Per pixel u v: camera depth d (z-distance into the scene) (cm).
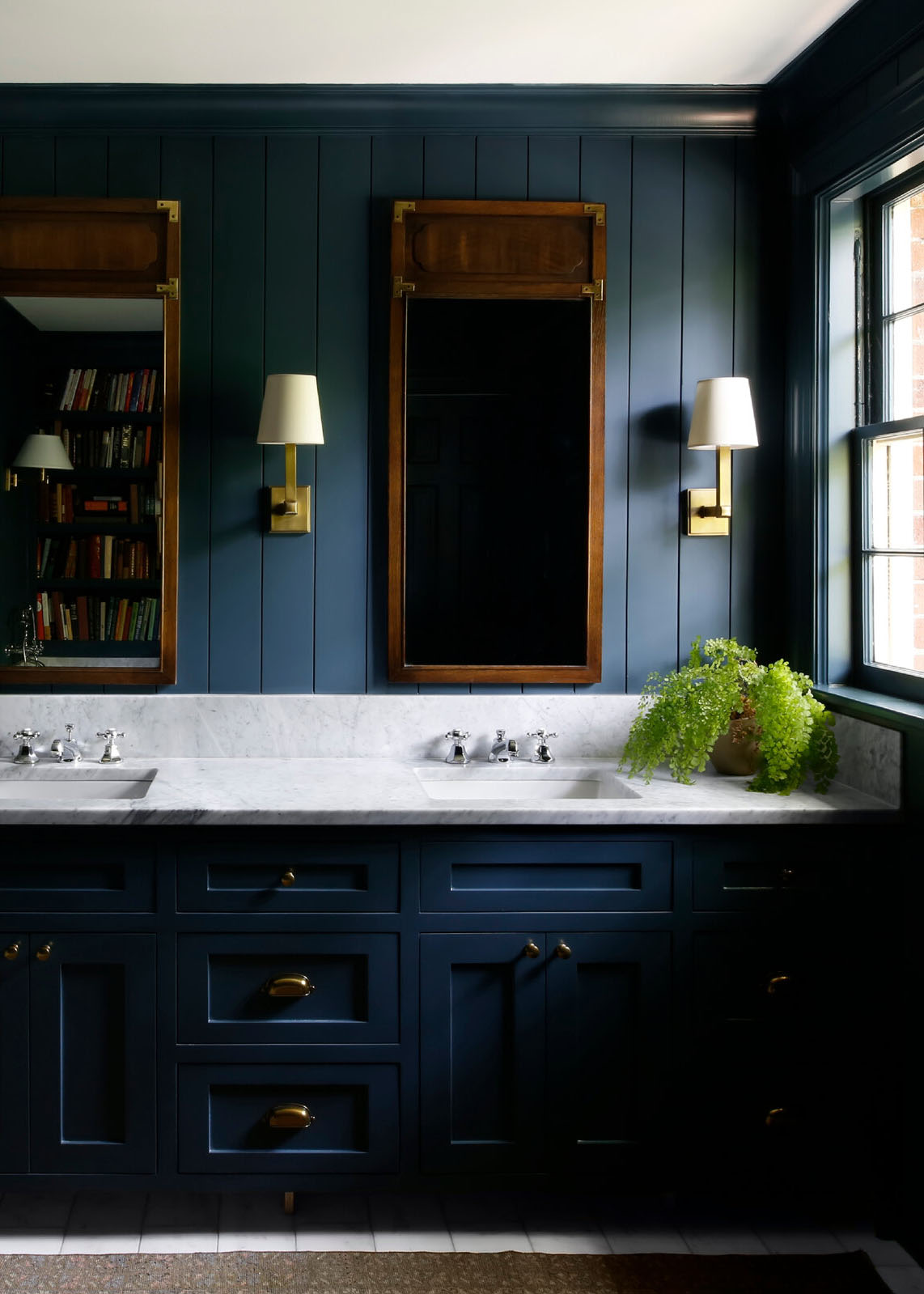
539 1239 223
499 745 268
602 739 274
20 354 266
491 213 268
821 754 237
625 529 276
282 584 272
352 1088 222
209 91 260
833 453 259
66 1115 220
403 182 270
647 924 223
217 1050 219
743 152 274
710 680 242
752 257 275
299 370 270
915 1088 217
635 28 234
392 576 270
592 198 272
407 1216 231
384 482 272
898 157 228
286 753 271
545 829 221
